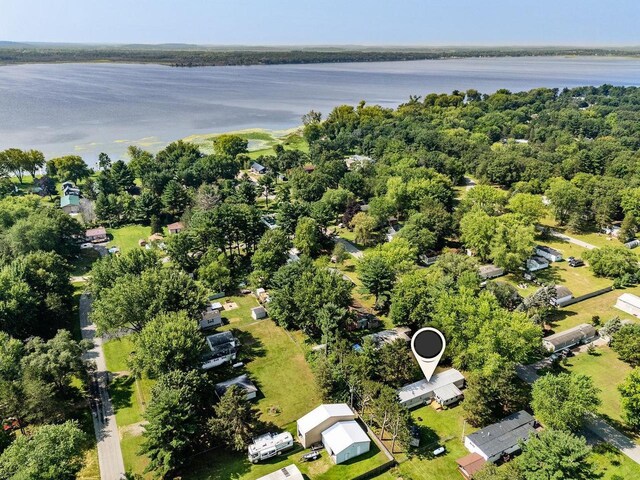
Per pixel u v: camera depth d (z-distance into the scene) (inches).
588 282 3998.5
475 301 2822.3
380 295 3454.7
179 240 4055.1
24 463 1791.3
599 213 5068.9
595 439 2316.7
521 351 2573.8
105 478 2090.3
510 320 2672.2
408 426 2342.5
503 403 2456.9
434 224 4544.8
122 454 2225.6
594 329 3189.0
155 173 6245.1
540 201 4793.3
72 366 2453.2
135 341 2600.9
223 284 3799.2
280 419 2461.9
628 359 2878.9
